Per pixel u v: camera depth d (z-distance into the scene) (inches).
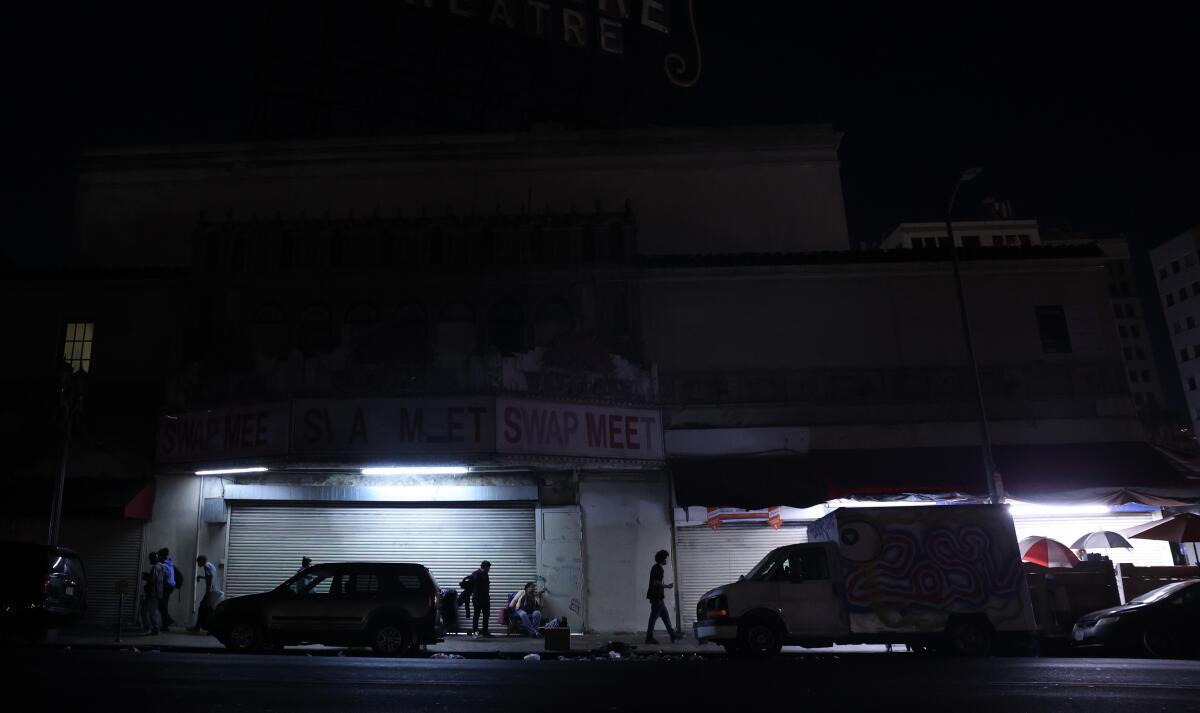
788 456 853.2
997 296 919.7
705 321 895.1
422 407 748.6
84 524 814.5
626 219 909.8
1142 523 854.5
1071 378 897.5
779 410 873.5
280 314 877.8
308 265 890.7
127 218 1020.5
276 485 826.8
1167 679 433.7
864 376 887.7
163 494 824.3
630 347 874.1
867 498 799.7
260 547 818.8
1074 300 922.7
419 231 905.5
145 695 347.6
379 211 1029.2
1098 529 853.2
